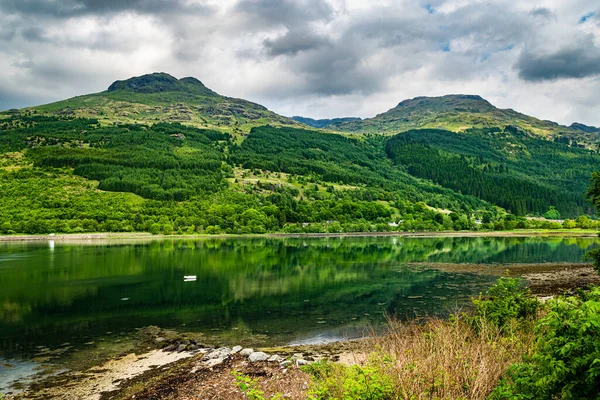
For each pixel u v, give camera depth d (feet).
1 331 92.17
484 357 37.99
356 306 116.47
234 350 72.38
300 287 150.71
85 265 220.84
